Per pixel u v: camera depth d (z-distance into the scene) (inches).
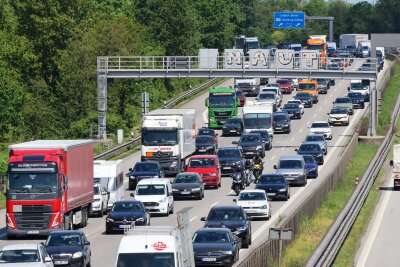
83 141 5073.8
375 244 4815.5
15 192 4638.3
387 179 7509.8
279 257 3535.9
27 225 4643.2
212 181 6579.7
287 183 6058.1
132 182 6565.0
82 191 5017.2
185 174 6190.9
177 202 5989.2
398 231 5216.5
